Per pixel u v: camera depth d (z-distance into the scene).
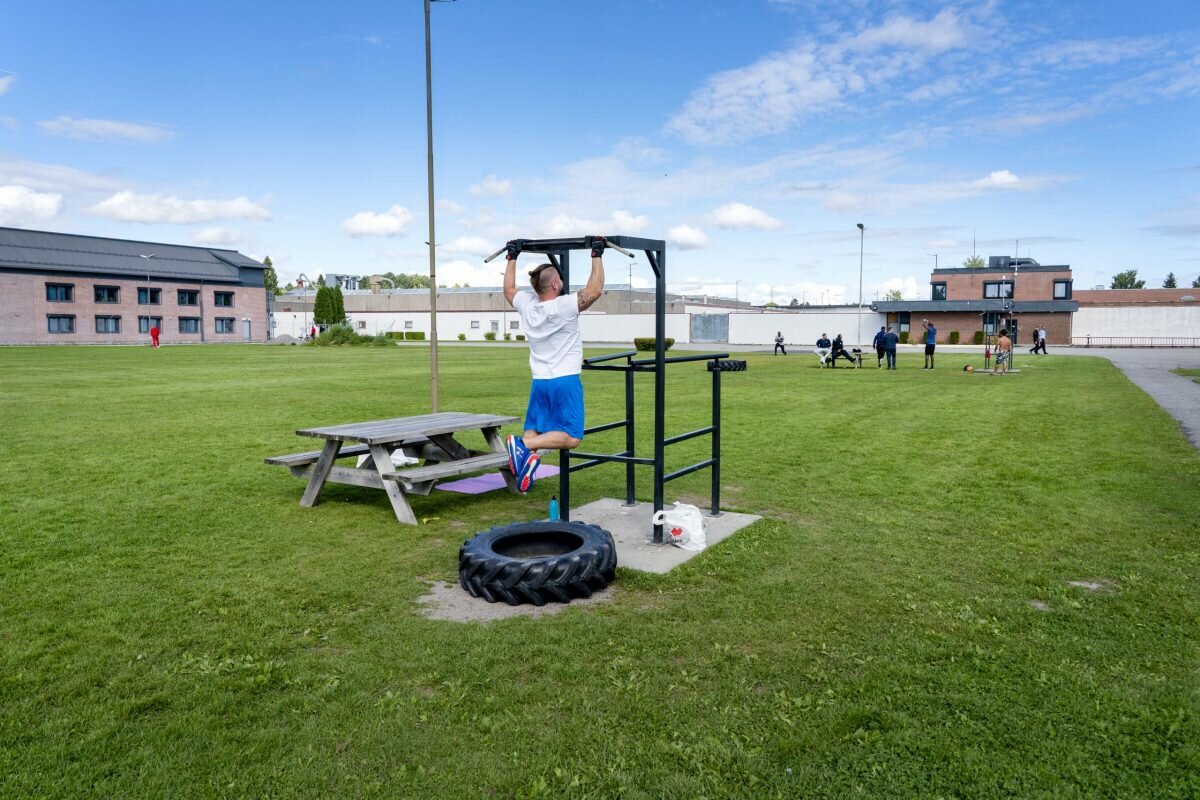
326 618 4.21
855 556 5.26
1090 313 57.88
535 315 4.91
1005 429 11.56
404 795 2.65
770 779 2.73
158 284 69.12
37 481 7.86
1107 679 3.44
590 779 2.74
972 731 3.01
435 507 6.83
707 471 8.29
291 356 38.16
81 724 3.10
